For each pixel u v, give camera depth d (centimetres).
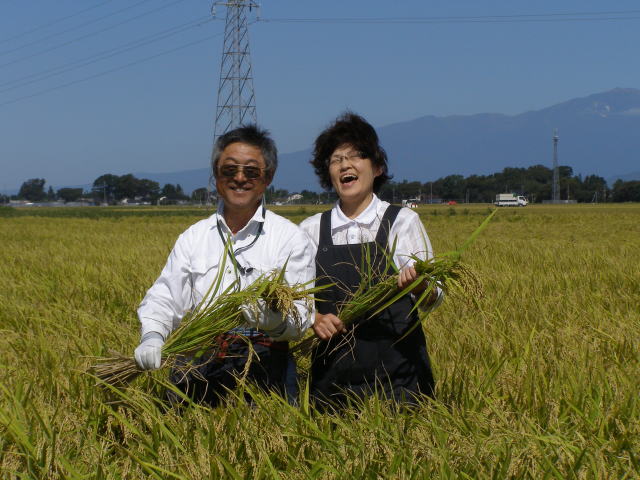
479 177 17075
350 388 367
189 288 357
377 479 277
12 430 295
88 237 2278
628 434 320
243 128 348
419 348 369
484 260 1134
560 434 309
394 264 354
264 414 320
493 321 548
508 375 390
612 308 666
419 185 16088
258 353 349
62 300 727
